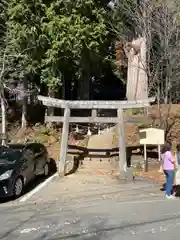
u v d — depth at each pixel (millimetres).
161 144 16453
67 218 9297
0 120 24734
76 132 22359
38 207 11031
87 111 26375
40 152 15820
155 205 10586
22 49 20438
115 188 13562
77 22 19750
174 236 7523
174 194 12148
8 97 26609
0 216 9953
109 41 22781
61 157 16172
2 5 21531
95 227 8320
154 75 20781
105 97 36656
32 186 14609
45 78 21297
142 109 21172
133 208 10250
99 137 20922
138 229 8078
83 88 25094
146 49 21047
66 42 19391
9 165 12898
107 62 23797
